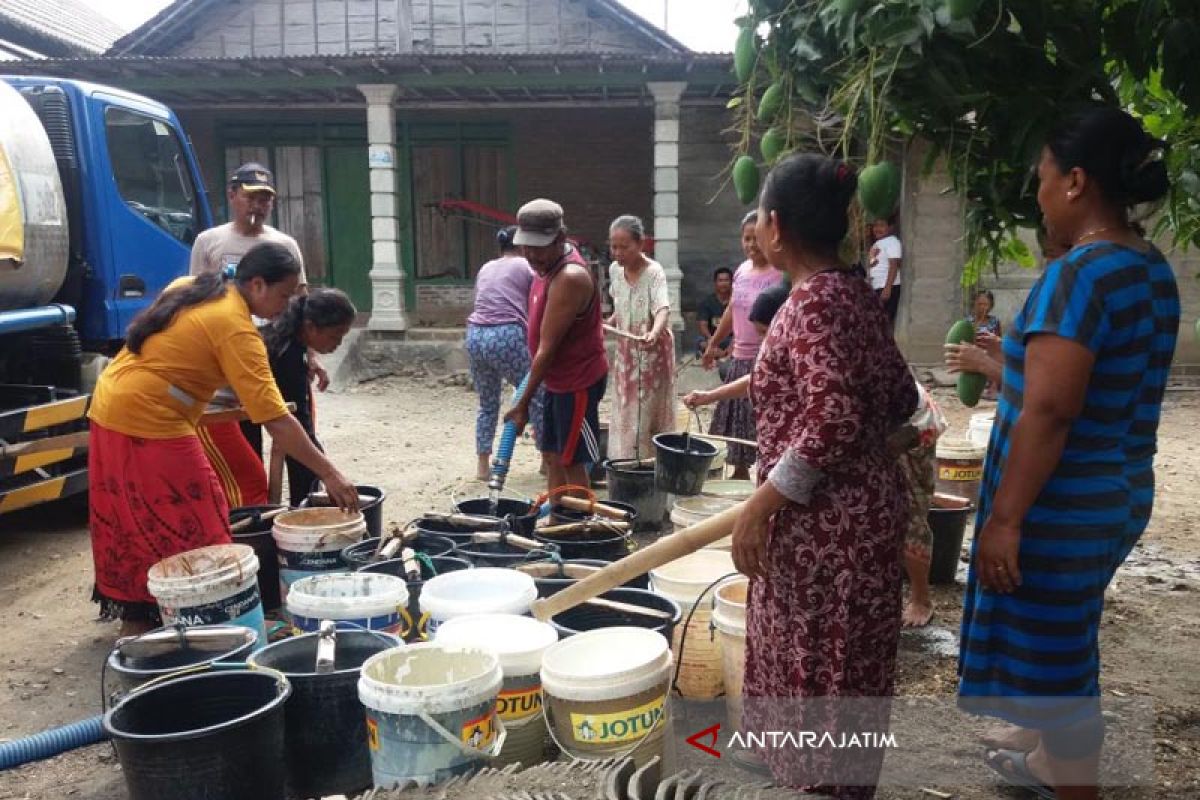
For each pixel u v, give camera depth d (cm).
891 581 225
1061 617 226
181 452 363
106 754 319
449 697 249
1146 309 213
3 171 482
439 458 786
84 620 440
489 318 657
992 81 224
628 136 1389
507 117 1393
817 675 223
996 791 286
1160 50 233
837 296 209
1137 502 226
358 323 1341
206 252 530
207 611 327
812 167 213
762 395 221
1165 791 282
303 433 366
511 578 331
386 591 325
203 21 1438
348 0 1427
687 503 430
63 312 529
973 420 613
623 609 310
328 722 278
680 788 173
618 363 622
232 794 247
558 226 441
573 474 484
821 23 228
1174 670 371
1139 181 212
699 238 1352
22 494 509
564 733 262
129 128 587
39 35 1480
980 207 274
